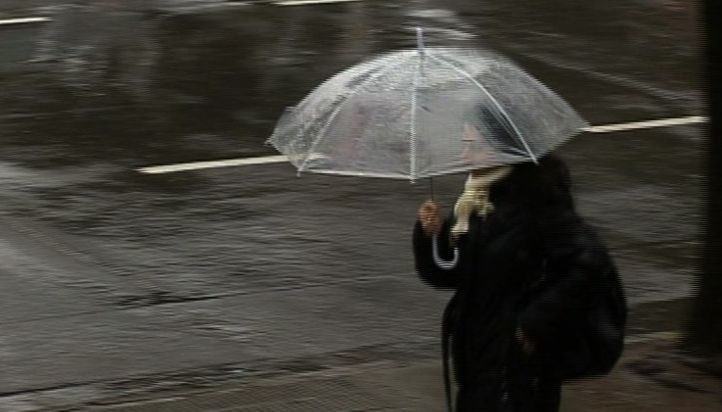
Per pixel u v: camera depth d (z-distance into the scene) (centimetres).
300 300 1864
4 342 1670
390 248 2117
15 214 2262
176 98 3155
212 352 1653
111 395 1504
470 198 1060
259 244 2125
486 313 1062
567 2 4494
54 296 1856
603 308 1041
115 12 4225
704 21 1437
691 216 2325
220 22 4094
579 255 1007
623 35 3972
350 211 2319
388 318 1794
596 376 1080
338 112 1004
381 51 3762
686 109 3122
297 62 3572
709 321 1509
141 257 2048
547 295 1013
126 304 1833
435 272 1121
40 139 2777
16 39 3850
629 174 2589
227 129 2894
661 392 1467
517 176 1041
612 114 3069
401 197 2411
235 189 2442
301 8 4356
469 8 4406
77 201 2345
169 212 2292
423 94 987
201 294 1886
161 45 3750
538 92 1028
